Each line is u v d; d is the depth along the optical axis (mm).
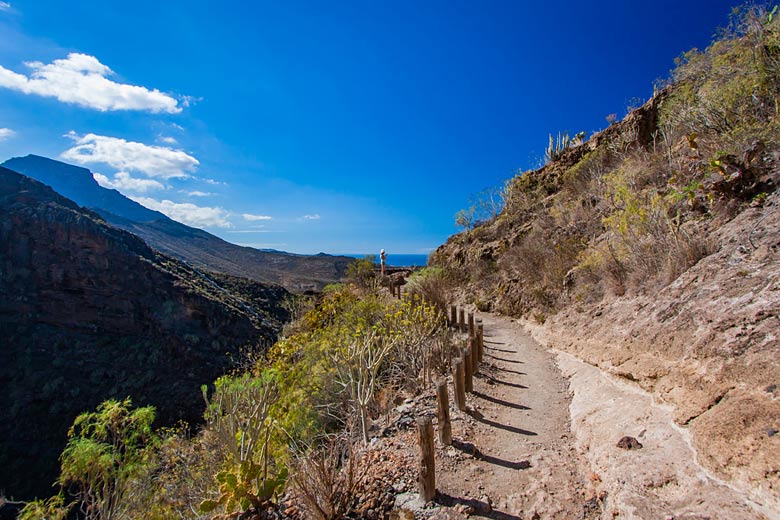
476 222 18984
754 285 3504
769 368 2672
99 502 5242
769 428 2316
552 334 7742
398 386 6691
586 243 9578
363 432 4797
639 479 2811
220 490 3775
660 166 8500
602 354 5180
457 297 13930
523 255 11719
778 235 3934
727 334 3240
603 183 10430
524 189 17000
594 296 7461
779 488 2039
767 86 6473
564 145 18094
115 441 5547
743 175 5430
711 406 2906
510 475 3641
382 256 20516
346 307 10938
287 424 5488
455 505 3205
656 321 4402
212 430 5301
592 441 3816
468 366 5781
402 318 7754
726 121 6859
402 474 3693
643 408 3691
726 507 2191
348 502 3307
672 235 5527
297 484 3469
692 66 8914
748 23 6957
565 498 3188
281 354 8781
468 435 4434
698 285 4320
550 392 5570
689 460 2686
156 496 5531
